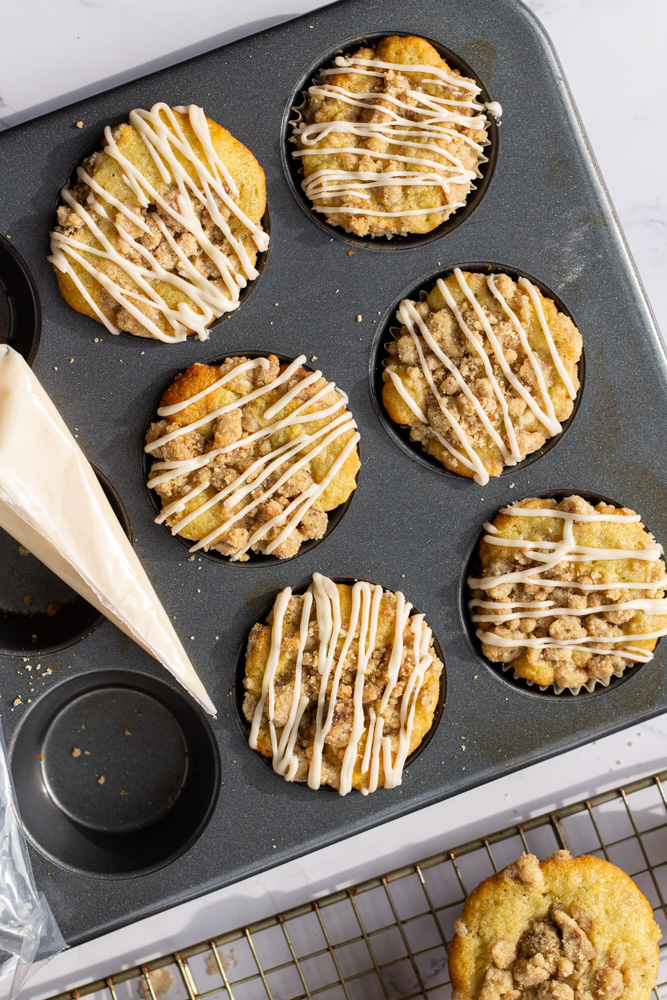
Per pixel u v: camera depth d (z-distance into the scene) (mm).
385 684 542
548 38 545
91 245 532
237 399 540
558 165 549
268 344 545
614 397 554
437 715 552
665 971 586
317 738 540
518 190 549
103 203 530
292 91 539
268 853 545
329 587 542
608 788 598
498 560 551
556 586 547
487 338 542
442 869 590
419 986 585
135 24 572
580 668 553
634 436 555
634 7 594
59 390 539
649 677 556
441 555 552
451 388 542
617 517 548
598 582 546
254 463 536
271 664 538
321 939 586
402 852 590
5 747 543
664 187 603
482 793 593
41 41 569
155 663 547
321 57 540
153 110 527
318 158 542
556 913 538
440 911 588
